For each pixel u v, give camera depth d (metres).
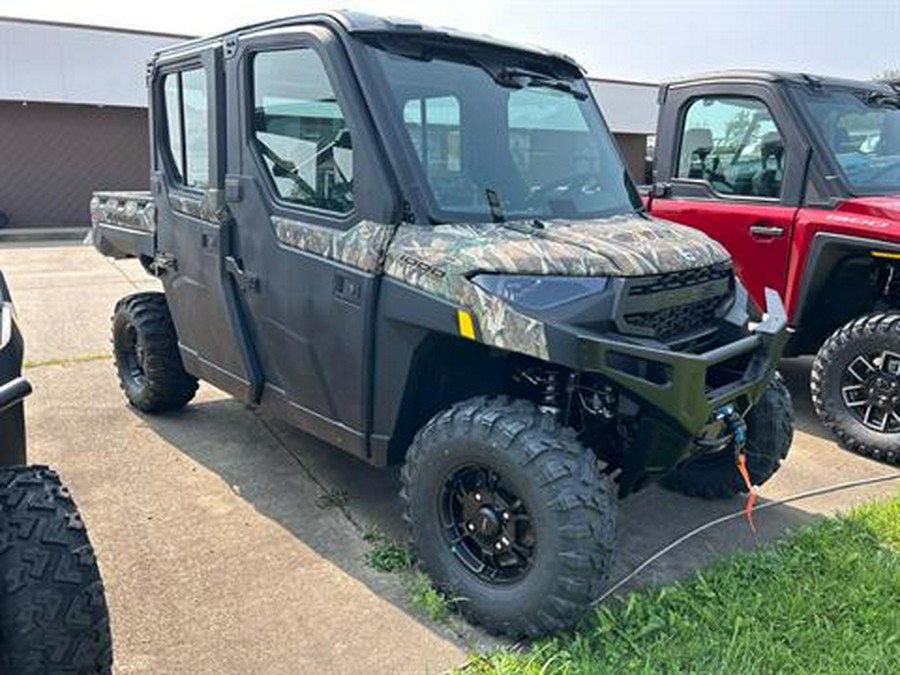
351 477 4.07
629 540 3.56
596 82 18.20
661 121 5.77
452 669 2.62
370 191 3.02
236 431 4.66
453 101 3.23
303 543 3.41
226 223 3.74
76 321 7.42
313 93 3.23
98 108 15.39
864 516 3.68
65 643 1.98
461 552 2.95
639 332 2.79
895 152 5.38
